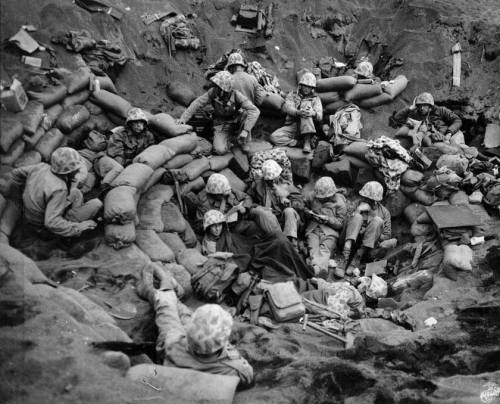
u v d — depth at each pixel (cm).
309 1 1404
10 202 893
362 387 751
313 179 1168
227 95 1106
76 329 735
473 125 1277
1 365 680
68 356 702
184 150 1077
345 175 1142
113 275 876
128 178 966
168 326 787
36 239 903
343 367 771
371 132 1238
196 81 1246
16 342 702
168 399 691
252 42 1320
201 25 1305
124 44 1188
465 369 803
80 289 848
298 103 1189
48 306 750
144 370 713
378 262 1052
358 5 1447
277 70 1310
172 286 859
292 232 1038
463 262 964
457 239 1006
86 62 1117
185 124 1124
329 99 1235
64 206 893
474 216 1032
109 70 1155
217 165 1108
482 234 1030
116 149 1041
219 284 898
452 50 1323
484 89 1298
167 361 740
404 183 1129
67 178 903
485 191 1101
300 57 1339
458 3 1415
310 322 875
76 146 1054
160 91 1206
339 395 744
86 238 923
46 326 726
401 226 1129
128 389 688
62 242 909
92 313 788
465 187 1112
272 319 886
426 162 1143
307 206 1097
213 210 1001
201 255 952
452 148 1173
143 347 761
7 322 719
